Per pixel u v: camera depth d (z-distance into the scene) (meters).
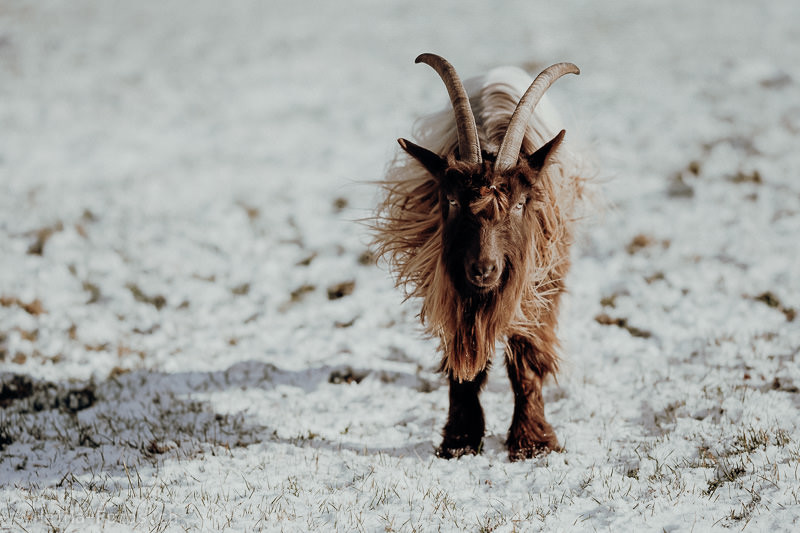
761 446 6.02
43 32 34.00
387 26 34.19
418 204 6.45
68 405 8.02
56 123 21.94
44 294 11.19
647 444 6.41
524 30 31.83
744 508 5.05
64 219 14.18
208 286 11.64
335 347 9.45
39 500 5.79
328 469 6.24
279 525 5.30
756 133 17.36
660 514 5.15
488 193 5.54
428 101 22.89
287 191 16.12
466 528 5.20
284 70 27.44
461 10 37.06
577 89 22.52
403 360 9.05
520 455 6.43
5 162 18.36
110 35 33.59
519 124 5.85
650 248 12.11
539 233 6.24
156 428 7.32
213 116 22.58
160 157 18.94
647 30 30.88
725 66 23.69
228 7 40.25
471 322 6.09
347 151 18.83
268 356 9.24
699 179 15.09
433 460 6.39
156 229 13.95
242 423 7.43
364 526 5.25
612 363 8.41
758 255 11.36
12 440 7.16
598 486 5.66
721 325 9.12
